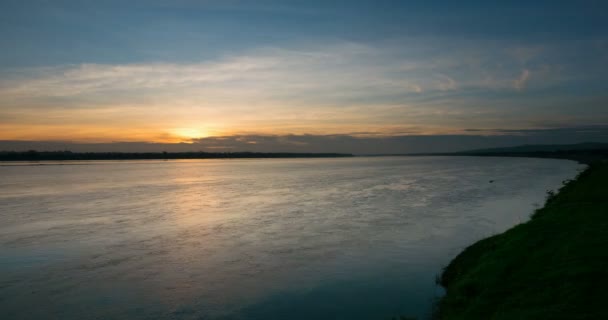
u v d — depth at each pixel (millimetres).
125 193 58250
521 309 10570
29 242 26547
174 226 31766
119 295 17203
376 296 16359
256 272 19906
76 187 69188
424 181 72625
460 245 24141
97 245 25625
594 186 34250
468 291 13750
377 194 52188
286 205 43094
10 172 130750
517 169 108188
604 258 12516
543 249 15031
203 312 15438
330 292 17000
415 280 18078
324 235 27688
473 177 80438
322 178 86812
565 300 10289
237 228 30688
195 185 72125
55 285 18438
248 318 14812
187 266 21047
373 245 24578
